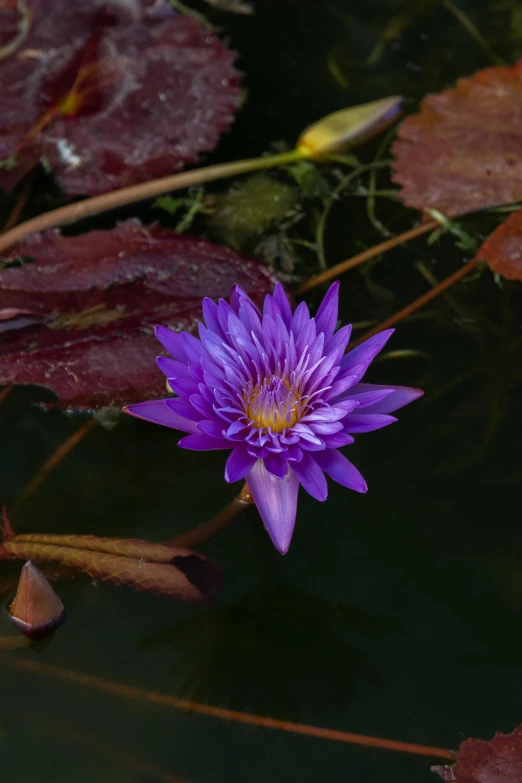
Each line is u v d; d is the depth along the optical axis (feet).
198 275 6.18
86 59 6.50
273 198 6.44
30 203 6.39
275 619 5.92
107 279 6.15
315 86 6.66
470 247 6.36
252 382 5.80
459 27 6.84
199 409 5.73
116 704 5.81
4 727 5.78
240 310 5.81
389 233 6.39
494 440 6.10
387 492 6.05
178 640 5.89
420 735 5.79
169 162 6.37
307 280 6.29
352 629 5.90
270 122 6.57
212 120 6.44
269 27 6.79
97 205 6.29
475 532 5.99
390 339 6.22
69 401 5.99
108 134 6.39
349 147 6.49
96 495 6.01
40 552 5.88
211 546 5.98
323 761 5.76
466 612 5.91
